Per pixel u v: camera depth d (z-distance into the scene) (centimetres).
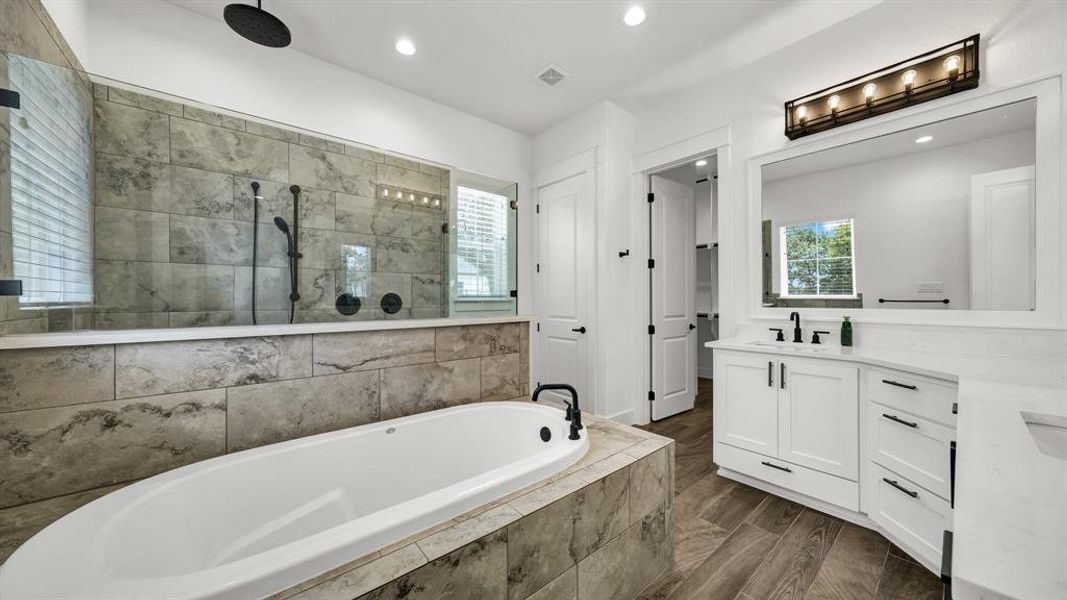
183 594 75
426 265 263
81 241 176
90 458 129
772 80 253
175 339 143
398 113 300
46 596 74
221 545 129
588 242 336
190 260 209
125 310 192
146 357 138
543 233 381
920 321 195
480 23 230
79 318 173
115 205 193
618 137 330
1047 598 31
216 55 226
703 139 290
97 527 99
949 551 51
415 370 203
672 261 366
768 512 197
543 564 114
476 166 348
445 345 214
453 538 99
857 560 160
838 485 188
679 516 194
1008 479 55
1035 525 43
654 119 324
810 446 197
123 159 197
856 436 183
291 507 147
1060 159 161
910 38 200
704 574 154
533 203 391
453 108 332
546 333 377
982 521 45
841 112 220
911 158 200
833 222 226
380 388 192
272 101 245
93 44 192
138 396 137
